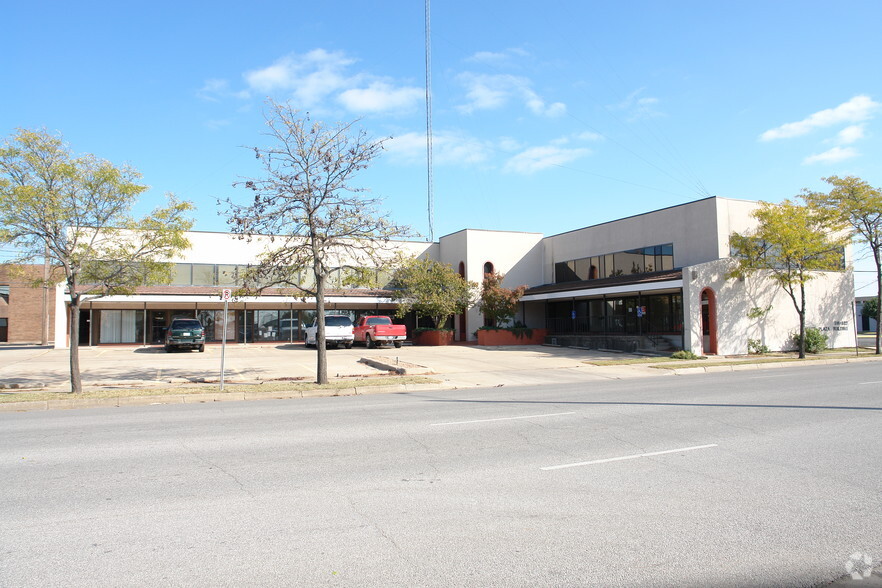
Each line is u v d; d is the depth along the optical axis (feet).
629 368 70.54
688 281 83.76
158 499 19.79
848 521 17.31
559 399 44.55
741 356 85.51
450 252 129.90
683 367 69.41
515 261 127.03
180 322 99.96
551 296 109.91
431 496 19.89
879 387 47.93
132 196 50.39
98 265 52.11
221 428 33.22
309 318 123.85
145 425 34.63
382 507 18.78
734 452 25.76
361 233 56.85
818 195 85.71
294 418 36.76
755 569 14.19
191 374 66.49
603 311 113.39
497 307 111.55
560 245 125.70
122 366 74.90
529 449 26.76
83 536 16.47
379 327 102.99
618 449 26.55
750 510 18.26
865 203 82.38
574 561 14.61
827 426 31.35
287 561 14.69
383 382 56.13
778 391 46.47
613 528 16.81
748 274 87.71
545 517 17.75
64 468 24.04
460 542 15.84
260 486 21.24
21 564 14.61
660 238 101.76
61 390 53.11
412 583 13.46
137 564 14.57
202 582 13.60
